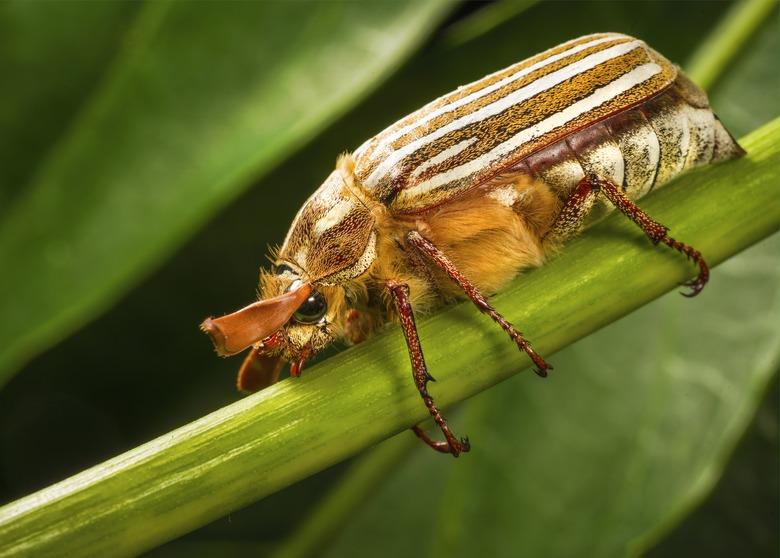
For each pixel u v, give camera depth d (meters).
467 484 0.15
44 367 0.16
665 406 0.15
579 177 0.14
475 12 0.16
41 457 0.17
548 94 0.14
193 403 0.17
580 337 0.14
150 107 0.15
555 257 0.14
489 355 0.14
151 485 0.13
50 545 0.13
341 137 0.16
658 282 0.14
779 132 0.14
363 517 0.16
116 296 0.15
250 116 0.15
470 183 0.14
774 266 0.15
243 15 0.15
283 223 0.16
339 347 0.15
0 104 0.15
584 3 0.16
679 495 0.15
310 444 0.13
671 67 0.14
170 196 0.15
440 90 0.16
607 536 0.15
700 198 0.14
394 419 0.13
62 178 0.15
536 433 0.15
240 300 0.16
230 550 0.16
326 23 0.15
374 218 0.14
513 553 0.15
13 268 0.15
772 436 0.16
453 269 0.14
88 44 0.15
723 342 0.15
